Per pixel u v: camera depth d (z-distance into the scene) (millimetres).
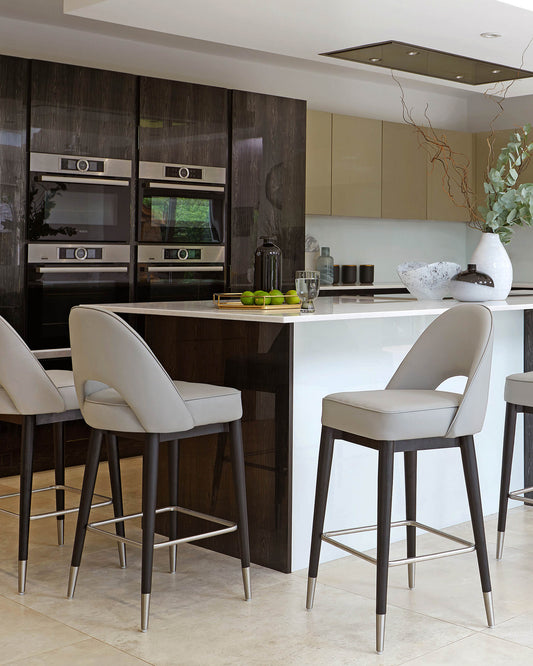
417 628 2715
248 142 5578
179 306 3537
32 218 4684
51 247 4762
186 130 5266
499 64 4707
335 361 3334
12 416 3098
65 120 4762
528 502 3320
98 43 5637
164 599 2949
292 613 2828
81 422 5094
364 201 6793
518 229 7621
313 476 3285
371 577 3184
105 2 3758
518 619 2797
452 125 7895
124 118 4992
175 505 3277
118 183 4984
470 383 2635
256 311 3242
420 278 4195
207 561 3361
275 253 3643
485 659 2494
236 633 2662
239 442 2900
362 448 3463
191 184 5305
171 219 5238
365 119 6750
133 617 2785
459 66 4742
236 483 2904
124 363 2617
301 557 3262
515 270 7668
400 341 3568
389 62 4695
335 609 2865
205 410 2777
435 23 3998
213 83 6262
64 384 3062
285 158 5777
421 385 2971
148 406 2639
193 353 3496
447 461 3809
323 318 2996
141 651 2529
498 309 3502
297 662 2463
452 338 2865
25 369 2928
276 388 3211
